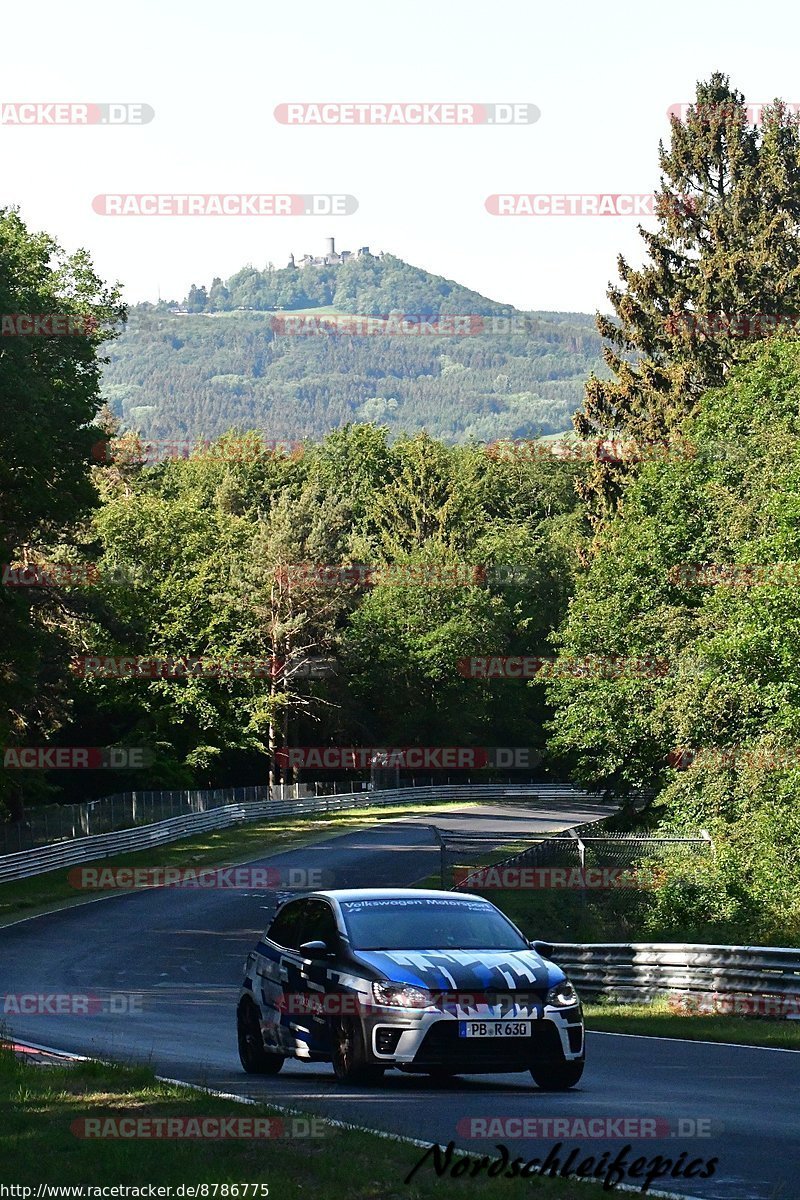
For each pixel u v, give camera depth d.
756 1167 10.52
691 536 53.78
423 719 114.25
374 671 112.69
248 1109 12.17
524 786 118.44
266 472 137.12
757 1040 20.47
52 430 53.53
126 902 54.72
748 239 74.12
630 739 53.72
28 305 56.59
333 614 108.06
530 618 116.19
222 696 96.62
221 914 51.44
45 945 41.84
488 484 141.50
